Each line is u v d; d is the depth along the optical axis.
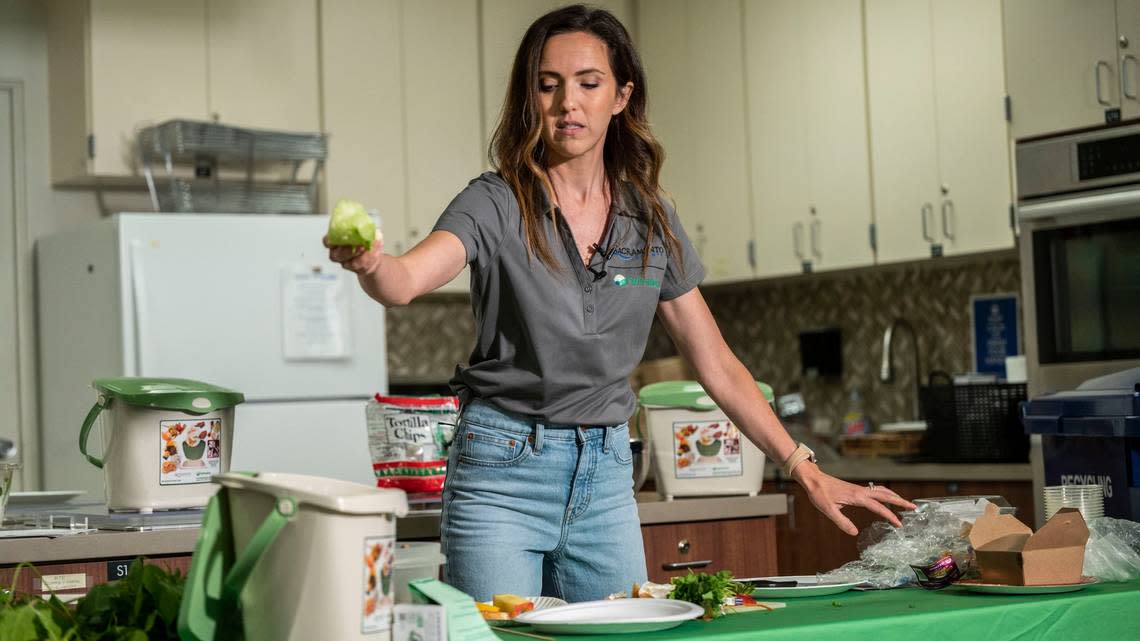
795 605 1.60
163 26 4.30
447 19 4.77
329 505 1.23
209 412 2.29
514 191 1.86
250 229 4.02
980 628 1.51
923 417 4.53
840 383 4.85
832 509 1.88
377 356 4.18
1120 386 2.31
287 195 4.44
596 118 1.88
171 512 2.27
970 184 3.88
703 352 2.06
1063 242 3.35
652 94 4.89
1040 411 2.29
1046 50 3.66
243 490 1.29
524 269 1.84
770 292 5.12
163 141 4.15
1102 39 3.53
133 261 3.88
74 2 4.29
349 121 4.58
